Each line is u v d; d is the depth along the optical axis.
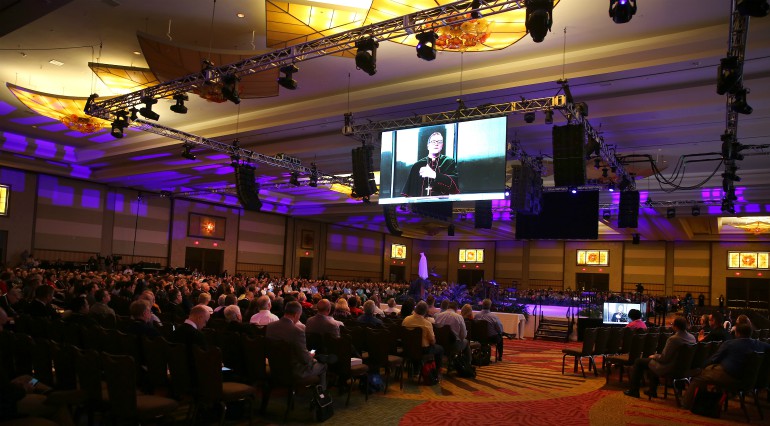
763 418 7.11
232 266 33.28
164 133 16.02
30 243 23.69
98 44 12.50
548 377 9.95
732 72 7.84
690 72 10.99
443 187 13.17
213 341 6.43
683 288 38.84
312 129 16.33
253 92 13.18
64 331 6.61
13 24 9.83
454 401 7.49
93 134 20.31
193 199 31.08
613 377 10.17
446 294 21.72
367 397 7.23
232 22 11.23
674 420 6.88
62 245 24.86
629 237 40.09
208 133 17.64
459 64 12.41
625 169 19.31
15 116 18.62
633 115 13.48
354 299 12.06
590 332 10.17
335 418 6.25
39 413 4.47
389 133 14.16
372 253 45.41
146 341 5.55
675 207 25.67
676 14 9.70
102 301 8.49
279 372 5.89
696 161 18.56
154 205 29.17
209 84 11.68
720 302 35.50
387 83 13.76
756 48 9.43
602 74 11.15
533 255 45.44
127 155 21.06
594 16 9.94
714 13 9.59
